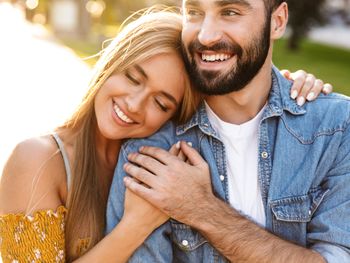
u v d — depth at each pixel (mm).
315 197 2598
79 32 19812
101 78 2664
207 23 2441
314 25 21000
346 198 2557
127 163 2625
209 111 2711
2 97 8633
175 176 2545
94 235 2713
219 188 2637
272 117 2670
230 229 2504
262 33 2506
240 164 2674
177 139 2746
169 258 2650
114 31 25219
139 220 2545
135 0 26906
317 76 14375
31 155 2629
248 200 2654
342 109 2639
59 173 2682
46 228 2553
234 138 2676
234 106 2654
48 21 23938
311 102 2688
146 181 2543
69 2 19547
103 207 2787
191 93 2654
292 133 2633
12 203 2586
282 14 2646
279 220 2602
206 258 2641
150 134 2734
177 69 2596
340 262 2492
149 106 2631
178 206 2520
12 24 22781
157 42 2566
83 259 2549
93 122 2789
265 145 2641
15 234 2535
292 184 2598
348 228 2529
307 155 2609
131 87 2607
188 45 2514
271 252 2473
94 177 2770
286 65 16516
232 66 2488
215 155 2672
